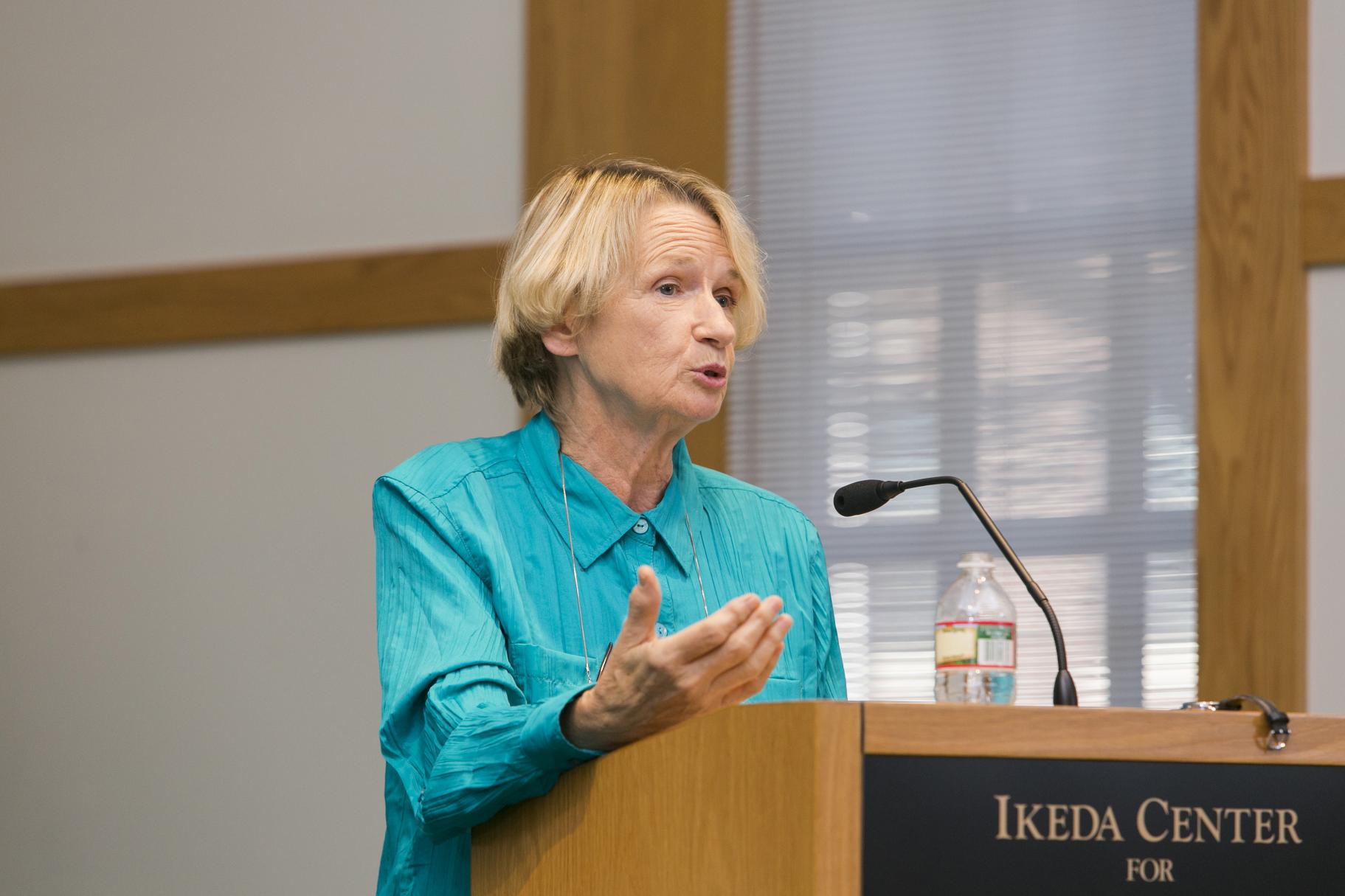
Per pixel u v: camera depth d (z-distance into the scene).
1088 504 13.98
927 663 14.00
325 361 15.49
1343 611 13.15
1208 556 13.42
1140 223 14.33
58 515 15.77
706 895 4.47
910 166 14.93
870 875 4.26
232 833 14.84
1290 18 13.90
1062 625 13.80
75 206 16.36
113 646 15.41
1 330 16.09
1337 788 4.57
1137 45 14.59
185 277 15.84
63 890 15.03
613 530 6.25
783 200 15.12
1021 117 14.78
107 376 15.94
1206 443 13.59
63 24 16.58
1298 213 13.65
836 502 6.33
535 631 5.93
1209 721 4.54
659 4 15.35
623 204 6.38
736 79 15.37
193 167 16.17
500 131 15.55
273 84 16.16
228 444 15.56
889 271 14.82
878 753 4.32
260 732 14.96
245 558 15.33
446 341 15.26
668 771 4.65
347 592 15.05
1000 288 14.55
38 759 15.33
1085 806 4.41
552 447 6.37
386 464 15.19
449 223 15.52
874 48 15.19
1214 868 4.46
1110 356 14.20
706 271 6.35
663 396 6.18
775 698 6.30
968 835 4.32
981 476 14.27
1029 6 14.89
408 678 5.55
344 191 15.81
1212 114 13.98
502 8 15.77
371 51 15.99
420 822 5.22
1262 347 13.59
